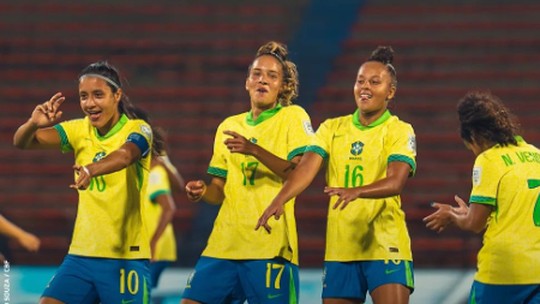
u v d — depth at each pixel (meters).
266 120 20.72
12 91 66.06
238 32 72.94
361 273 20.28
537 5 74.69
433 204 20.02
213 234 20.75
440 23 73.50
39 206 57.44
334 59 70.00
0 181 58.97
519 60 69.50
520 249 18.95
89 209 20.25
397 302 19.78
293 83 21.12
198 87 67.69
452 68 69.12
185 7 75.25
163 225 29.50
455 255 50.97
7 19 73.31
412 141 20.19
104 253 20.09
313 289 38.34
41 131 20.66
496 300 19.19
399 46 71.31
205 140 62.38
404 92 66.62
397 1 75.38
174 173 30.77
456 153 60.50
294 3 75.75
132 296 20.27
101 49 70.94
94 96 20.20
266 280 20.14
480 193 19.14
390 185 19.03
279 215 18.98
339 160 20.44
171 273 38.91
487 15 73.81
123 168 19.38
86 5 74.94
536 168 19.27
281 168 19.70
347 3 75.56
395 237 20.17
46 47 70.88
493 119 19.42
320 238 54.09
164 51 71.00
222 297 20.52
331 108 65.12
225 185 20.84
